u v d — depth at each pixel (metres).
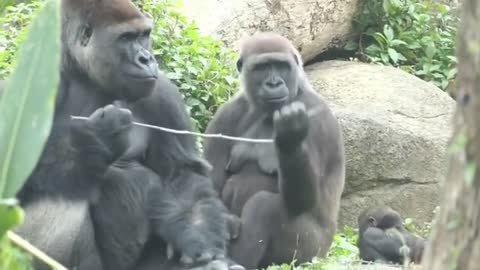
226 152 14.23
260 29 21.62
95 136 10.31
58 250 10.52
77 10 11.32
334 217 13.91
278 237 13.19
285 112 11.73
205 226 11.23
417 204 19.77
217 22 20.80
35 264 10.55
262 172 13.76
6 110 6.43
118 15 11.17
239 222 13.14
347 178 19.61
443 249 5.79
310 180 12.52
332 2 23.19
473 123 5.46
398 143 19.70
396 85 21.22
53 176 10.55
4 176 6.41
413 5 24.97
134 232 11.16
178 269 11.26
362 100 20.69
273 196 13.21
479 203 5.55
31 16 18.11
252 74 13.80
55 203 10.56
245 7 21.45
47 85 6.41
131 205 11.12
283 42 14.05
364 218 14.66
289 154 12.12
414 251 14.12
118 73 11.10
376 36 24.08
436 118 20.56
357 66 22.42
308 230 13.30
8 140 6.41
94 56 11.14
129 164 11.42
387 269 11.45
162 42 18.39
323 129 13.73
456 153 5.62
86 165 10.40
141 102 11.66
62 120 11.14
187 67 18.30
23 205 10.67
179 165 11.82
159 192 11.36
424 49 24.50
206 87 18.45
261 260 13.24
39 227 10.55
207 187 11.73
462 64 5.51
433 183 19.83
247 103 14.23
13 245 6.98
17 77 6.44
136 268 11.46
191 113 18.14
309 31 22.73
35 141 6.39
